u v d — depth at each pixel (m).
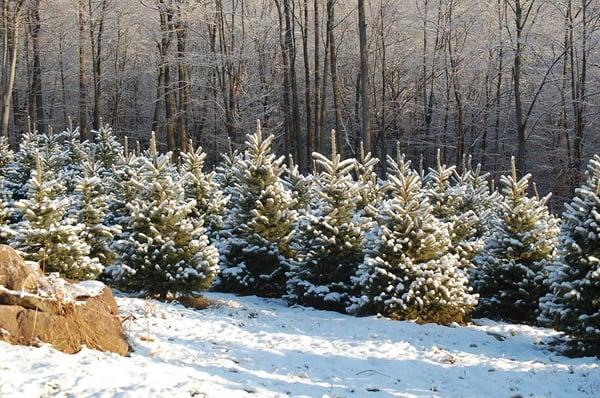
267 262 15.64
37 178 11.94
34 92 37.38
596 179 10.91
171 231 13.30
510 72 38.88
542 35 33.00
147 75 43.84
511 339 12.21
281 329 12.00
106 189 17.39
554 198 35.25
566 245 10.68
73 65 41.97
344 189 14.48
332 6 31.23
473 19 37.81
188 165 17.28
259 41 38.03
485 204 18.25
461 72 38.12
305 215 14.64
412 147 42.62
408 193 13.23
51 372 7.05
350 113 42.94
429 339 11.53
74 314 8.45
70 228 11.88
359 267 13.39
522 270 13.77
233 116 34.12
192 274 13.14
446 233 13.11
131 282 13.23
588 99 34.34
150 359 8.54
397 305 12.74
